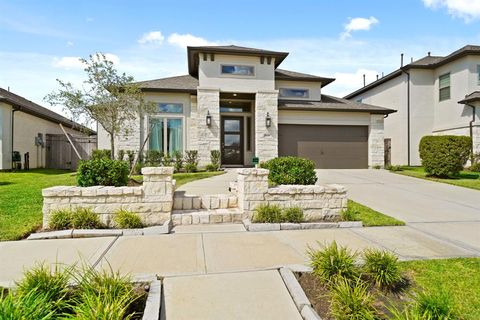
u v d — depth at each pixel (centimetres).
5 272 335
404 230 526
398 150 1800
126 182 643
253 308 270
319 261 328
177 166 1284
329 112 1479
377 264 318
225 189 834
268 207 570
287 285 310
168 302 277
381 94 1988
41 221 523
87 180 590
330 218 602
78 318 222
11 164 1390
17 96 1914
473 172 1349
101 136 1324
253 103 1570
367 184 1007
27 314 222
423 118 1742
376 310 263
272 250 419
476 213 647
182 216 562
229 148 1584
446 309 251
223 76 1386
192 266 359
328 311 269
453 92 1608
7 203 636
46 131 1759
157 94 1366
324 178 1139
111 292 263
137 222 521
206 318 254
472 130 1473
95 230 488
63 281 276
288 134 1460
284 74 1609
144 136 1344
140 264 363
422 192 877
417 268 355
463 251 416
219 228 538
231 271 345
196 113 1394
